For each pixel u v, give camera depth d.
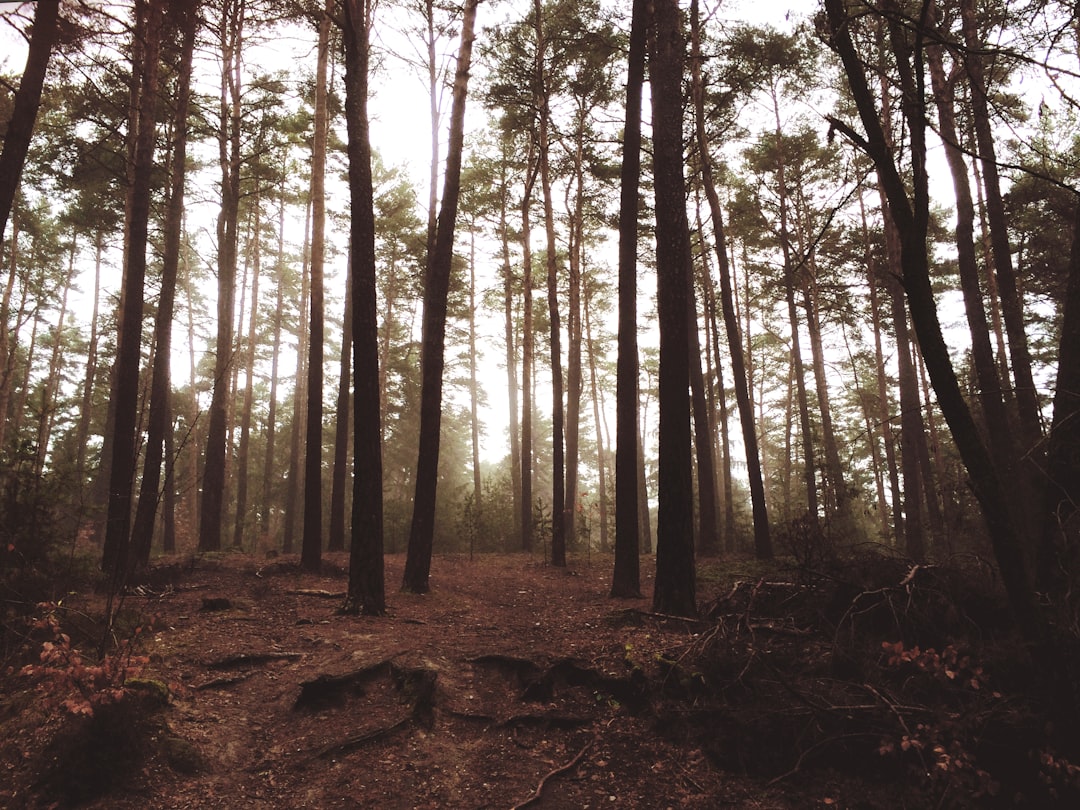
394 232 24.09
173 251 12.87
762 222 22.62
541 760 5.13
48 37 7.30
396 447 34.31
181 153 13.34
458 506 21.56
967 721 4.44
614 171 20.52
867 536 17.23
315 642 7.11
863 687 5.09
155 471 11.63
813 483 18.44
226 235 17.78
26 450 6.45
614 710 5.73
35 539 6.09
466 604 10.11
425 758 5.08
